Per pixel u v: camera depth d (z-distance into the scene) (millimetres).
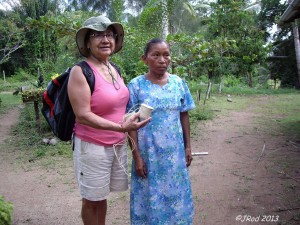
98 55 2150
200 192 3752
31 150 5773
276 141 5969
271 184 3867
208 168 4609
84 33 2137
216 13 15688
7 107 11766
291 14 5980
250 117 8656
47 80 8562
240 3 15336
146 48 2275
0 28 18562
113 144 2215
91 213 2340
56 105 2205
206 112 8969
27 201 3707
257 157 5016
